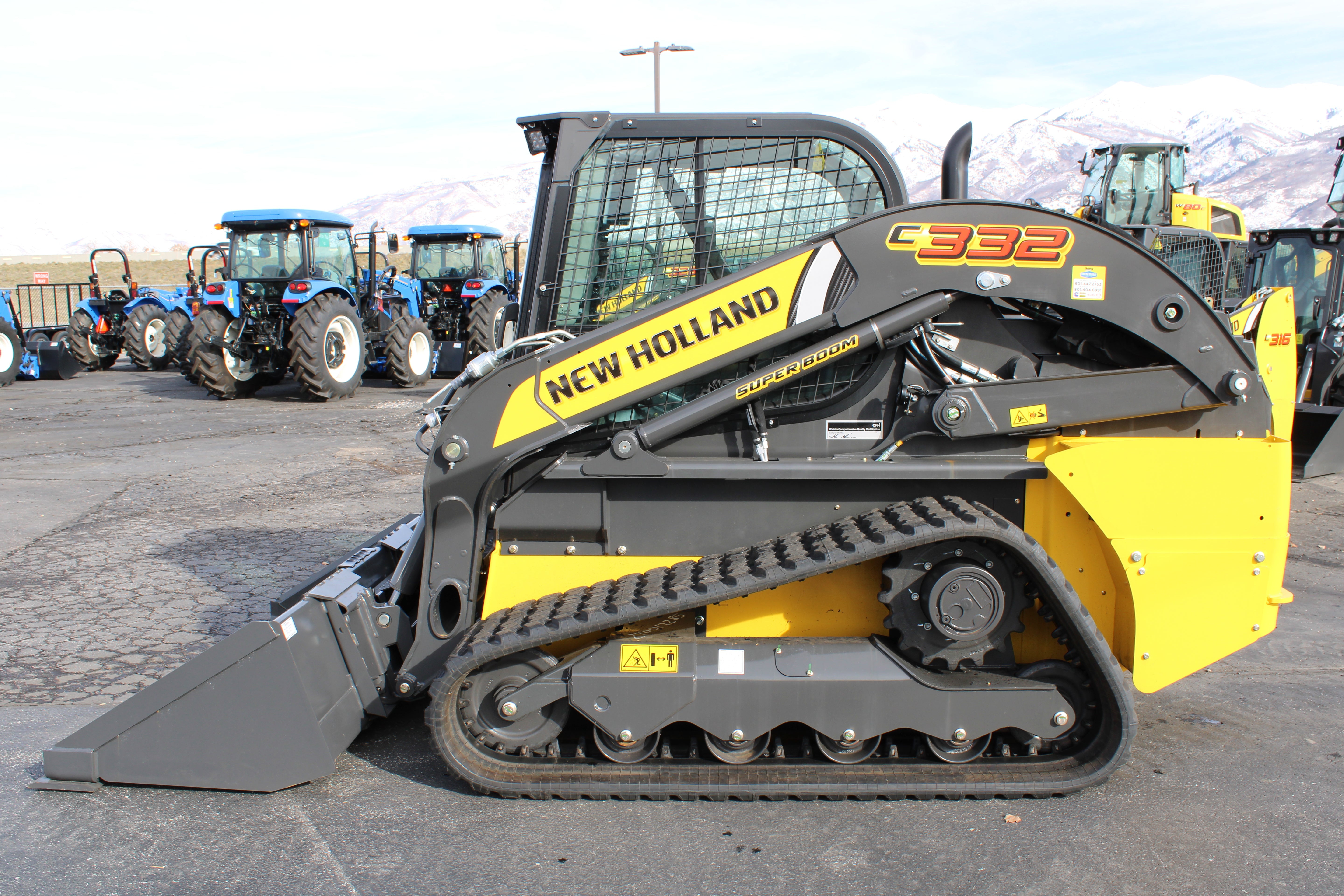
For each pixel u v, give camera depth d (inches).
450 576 125.3
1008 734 123.8
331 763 121.3
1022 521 123.8
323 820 115.2
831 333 120.0
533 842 110.0
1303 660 168.7
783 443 125.9
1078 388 119.4
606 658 118.1
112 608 190.9
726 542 125.2
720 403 119.0
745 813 115.7
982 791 117.0
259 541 238.8
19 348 617.9
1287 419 143.2
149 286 1153.4
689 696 116.7
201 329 514.6
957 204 117.0
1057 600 112.9
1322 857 106.5
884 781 117.9
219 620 184.5
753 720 117.3
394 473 322.0
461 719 121.1
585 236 128.1
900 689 116.4
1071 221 116.7
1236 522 117.8
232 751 120.7
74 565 218.5
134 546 234.5
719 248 127.8
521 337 133.8
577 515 125.0
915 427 124.3
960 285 117.7
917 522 112.6
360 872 104.3
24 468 328.8
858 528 117.0
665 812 116.3
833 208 127.3
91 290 721.6
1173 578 118.2
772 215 127.4
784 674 116.7
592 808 117.3
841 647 119.0
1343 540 246.8
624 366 119.4
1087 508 117.0
